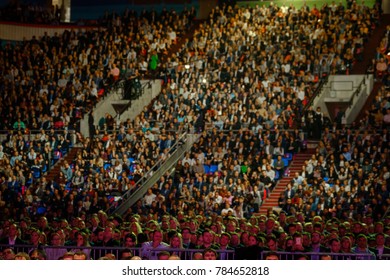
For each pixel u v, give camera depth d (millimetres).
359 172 36500
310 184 37250
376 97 43875
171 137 42531
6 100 48969
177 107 45938
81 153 42281
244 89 46562
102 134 45812
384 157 37562
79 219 25953
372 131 41656
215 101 45406
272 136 40375
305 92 46250
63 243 22000
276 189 38438
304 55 48875
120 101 49594
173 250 19984
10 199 38562
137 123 45188
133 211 36750
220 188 36781
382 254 20344
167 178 39094
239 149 40188
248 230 23656
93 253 21125
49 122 46781
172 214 35344
